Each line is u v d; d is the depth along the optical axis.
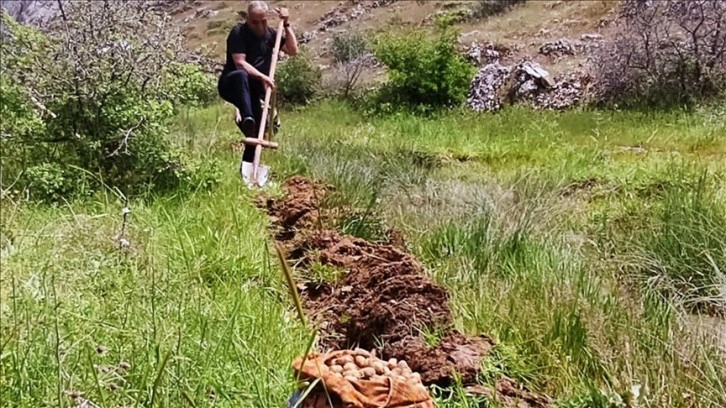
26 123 6.80
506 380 3.45
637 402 3.13
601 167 8.84
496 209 6.20
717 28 14.70
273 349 3.56
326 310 4.24
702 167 7.79
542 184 7.53
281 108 20.52
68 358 3.26
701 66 14.53
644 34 15.57
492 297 4.32
